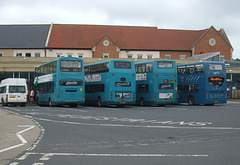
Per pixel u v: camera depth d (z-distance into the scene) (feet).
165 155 28.02
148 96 110.83
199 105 115.85
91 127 49.39
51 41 205.16
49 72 111.34
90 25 226.17
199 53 217.15
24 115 73.10
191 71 115.34
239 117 65.51
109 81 103.04
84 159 26.63
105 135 40.60
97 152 29.63
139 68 116.37
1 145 33.76
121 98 103.86
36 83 131.34
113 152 29.55
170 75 111.04
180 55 219.20
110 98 102.63
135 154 28.55
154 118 64.13
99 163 25.14
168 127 48.39
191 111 84.33
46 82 114.52
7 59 156.15
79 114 75.87
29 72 156.87
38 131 44.98
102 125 51.98
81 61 105.91
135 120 59.77
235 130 44.65
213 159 26.32
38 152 29.84
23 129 47.16
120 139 37.29
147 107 106.32
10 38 206.69
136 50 212.84
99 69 110.11
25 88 118.52
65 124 54.08
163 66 110.22
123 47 211.82
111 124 53.31
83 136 39.91
